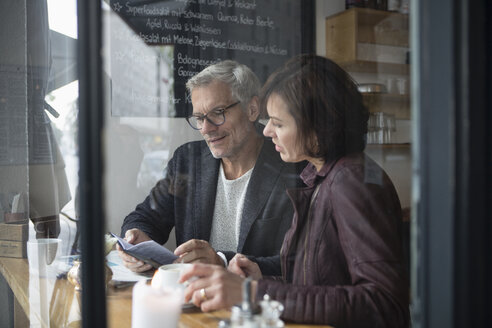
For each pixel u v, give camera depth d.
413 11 0.60
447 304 0.56
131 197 1.49
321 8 1.28
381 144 1.13
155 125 1.55
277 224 1.28
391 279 1.00
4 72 1.88
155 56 1.57
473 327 0.55
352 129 1.17
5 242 1.72
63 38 1.78
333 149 1.21
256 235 1.29
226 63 1.49
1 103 1.88
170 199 1.50
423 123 0.58
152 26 1.57
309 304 0.99
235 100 1.45
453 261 0.55
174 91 1.55
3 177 1.83
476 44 0.55
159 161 1.52
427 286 0.58
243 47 1.46
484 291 0.56
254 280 1.02
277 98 1.33
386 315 0.98
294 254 1.19
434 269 0.57
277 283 1.05
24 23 1.88
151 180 1.52
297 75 1.29
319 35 1.29
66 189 1.79
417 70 0.59
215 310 0.89
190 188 1.48
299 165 1.27
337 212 1.13
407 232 1.03
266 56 1.42
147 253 1.22
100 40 0.74
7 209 1.80
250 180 1.38
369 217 1.07
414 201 0.60
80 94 0.73
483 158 0.56
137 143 1.53
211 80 1.48
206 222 1.43
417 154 0.59
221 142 1.42
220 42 1.52
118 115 1.50
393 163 1.11
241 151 1.38
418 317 0.60
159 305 0.86
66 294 1.44
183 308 0.92
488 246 0.56
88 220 0.74
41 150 1.81
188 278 0.96
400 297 0.99
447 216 0.55
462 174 0.55
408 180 1.08
